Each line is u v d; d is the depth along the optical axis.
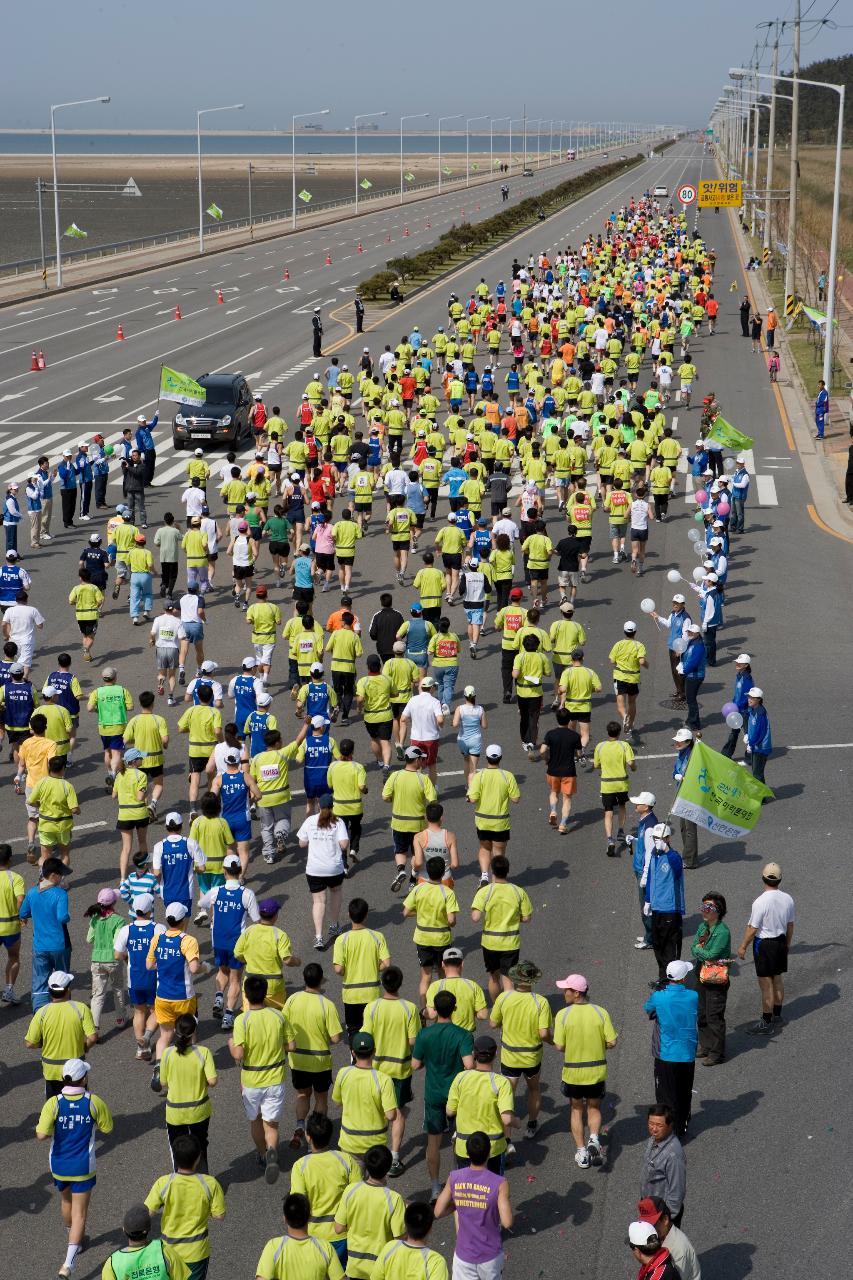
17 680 63.78
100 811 60.31
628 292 194.88
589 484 116.25
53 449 129.00
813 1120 38.56
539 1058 37.12
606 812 54.66
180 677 74.19
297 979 45.88
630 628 64.69
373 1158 29.19
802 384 154.50
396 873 54.09
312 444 111.06
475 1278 29.97
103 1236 34.66
